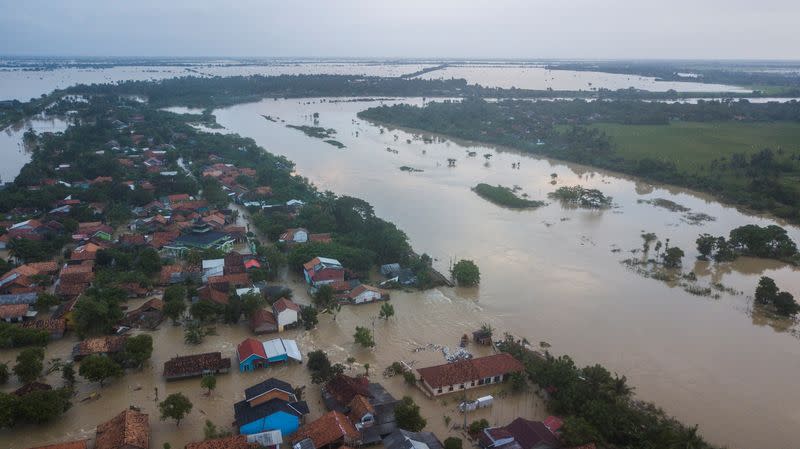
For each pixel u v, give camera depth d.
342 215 130.62
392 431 61.12
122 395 67.94
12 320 85.44
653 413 66.50
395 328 86.75
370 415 61.88
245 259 107.69
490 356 74.56
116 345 76.31
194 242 116.44
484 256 117.38
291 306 86.56
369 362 76.94
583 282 105.62
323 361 72.88
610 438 59.59
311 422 63.00
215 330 85.12
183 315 89.12
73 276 97.94
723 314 94.06
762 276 111.12
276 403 62.25
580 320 90.56
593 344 82.94
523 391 71.25
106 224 130.38
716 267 115.12
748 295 101.69
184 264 109.94
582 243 126.75
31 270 101.25
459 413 66.00
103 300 86.38
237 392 69.12
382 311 88.62
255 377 72.62
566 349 81.44
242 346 76.00
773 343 84.94
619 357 79.50
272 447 57.62
